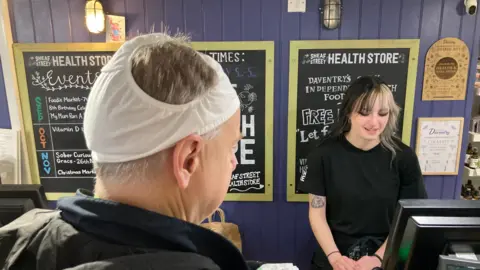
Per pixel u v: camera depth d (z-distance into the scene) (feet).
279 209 7.95
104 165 1.76
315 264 6.21
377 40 7.04
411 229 2.55
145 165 1.71
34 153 7.76
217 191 2.00
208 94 1.79
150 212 1.65
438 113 7.36
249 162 7.71
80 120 7.62
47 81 7.44
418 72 7.22
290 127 7.51
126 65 1.72
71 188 7.91
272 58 7.21
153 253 1.57
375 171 5.60
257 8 7.07
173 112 1.67
